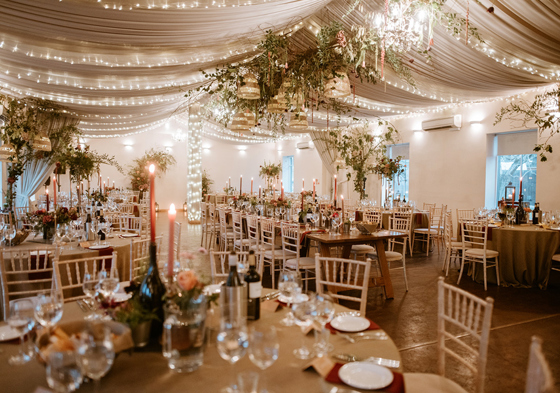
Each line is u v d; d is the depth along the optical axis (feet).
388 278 15.72
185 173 53.83
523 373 9.80
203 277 5.62
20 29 13.87
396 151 37.91
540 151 25.18
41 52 16.11
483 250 17.47
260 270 9.77
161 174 52.21
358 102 27.94
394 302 15.26
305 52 18.67
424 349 11.08
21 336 4.88
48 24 13.44
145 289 5.49
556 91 22.06
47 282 12.41
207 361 4.90
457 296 6.57
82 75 19.77
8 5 12.01
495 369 10.00
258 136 46.47
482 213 23.29
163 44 15.97
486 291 16.90
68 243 13.80
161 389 4.23
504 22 15.81
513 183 28.14
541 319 13.48
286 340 5.54
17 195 29.86
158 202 52.06
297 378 4.53
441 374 6.84
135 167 50.90
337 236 15.47
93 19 13.17
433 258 23.80
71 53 16.56
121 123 34.27
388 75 21.74
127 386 4.28
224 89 21.22
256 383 3.77
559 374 9.71
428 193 33.32
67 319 6.22
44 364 4.45
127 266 13.39
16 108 23.91
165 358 4.96
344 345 5.51
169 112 33.83
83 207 24.82
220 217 23.68
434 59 19.76
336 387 4.36
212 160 56.13
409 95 26.05
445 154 31.81
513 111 26.68
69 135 27.35
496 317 13.69
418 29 16.05
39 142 23.03
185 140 53.62
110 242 13.89
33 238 14.94
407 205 29.76
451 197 31.37
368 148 37.81
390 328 12.61
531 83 22.31
